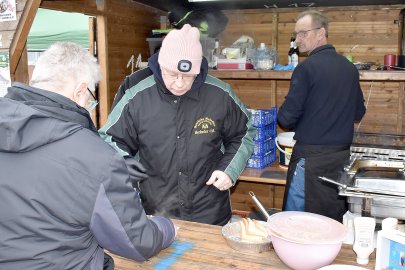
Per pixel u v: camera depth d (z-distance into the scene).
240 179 3.03
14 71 2.48
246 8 3.29
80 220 0.96
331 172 2.43
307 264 1.21
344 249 1.40
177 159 1.75
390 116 3.13
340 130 2.41
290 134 3.17
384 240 1.19
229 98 1.81
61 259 0.98
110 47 3.05
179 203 1.79
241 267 1.28
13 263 0.97
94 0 2.89
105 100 3.04
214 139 1.78
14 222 0.94
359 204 1.65
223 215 1.88
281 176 3.00
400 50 2.87
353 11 3.07
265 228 1.45
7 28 2.43
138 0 3.29
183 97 1.72
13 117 0.91
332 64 2.36
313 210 2.48
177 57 1.53
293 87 2.43
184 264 1.31
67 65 1.03
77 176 0.94
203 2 3.12
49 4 2.54
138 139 1.79
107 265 1.22
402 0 2.84
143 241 1.05
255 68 3.14
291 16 3.24
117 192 0.98
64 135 0.96
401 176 1.66
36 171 0.94
